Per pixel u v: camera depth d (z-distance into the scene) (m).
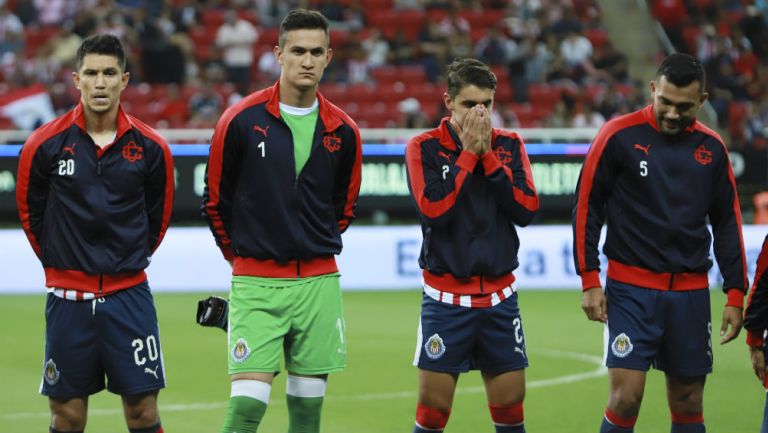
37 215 22.30
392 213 59.34
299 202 22.27
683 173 22.70
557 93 80.88
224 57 79.00
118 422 30.88
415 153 23.16
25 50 85.00
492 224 22.84
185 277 58.56
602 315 22.91
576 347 43.53
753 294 21.48
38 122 72.88
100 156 21.84
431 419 23.22
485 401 33.75
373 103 78.12
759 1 93.50
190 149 57.31
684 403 23.34
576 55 83.94
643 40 90.88
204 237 58.78
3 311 51.81
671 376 23.33
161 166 22.41
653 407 32.81
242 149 22.28
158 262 58.34
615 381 22.67
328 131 22.45
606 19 92.25
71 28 83.31
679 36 88.62
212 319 23.23
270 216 22.20
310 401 22.58
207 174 22.64
